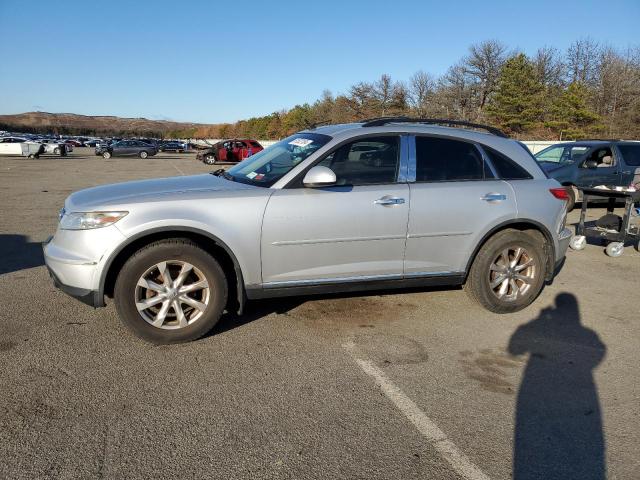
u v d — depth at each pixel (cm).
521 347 400
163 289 371
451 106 5519
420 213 421
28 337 388
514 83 4581
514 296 468
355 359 369
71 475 237
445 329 431
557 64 5091
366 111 6253
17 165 2730
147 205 366
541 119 4628
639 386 341
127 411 292
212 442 266
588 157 1138
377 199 409
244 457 255
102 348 373
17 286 512
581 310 491
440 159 443
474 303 495
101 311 443
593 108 4647
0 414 284
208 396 312
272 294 402
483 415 300
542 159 1254
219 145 3203
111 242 357
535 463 257
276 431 278
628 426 293
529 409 308
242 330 415
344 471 246
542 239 476
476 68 5322
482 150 459
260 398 311
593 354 391
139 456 253
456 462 256
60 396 306
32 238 764
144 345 379
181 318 378
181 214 367
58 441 262
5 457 248
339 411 299
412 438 275
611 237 728
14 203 1161
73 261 358
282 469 247
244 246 382
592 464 258
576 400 321
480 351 390
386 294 514
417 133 439
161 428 277
